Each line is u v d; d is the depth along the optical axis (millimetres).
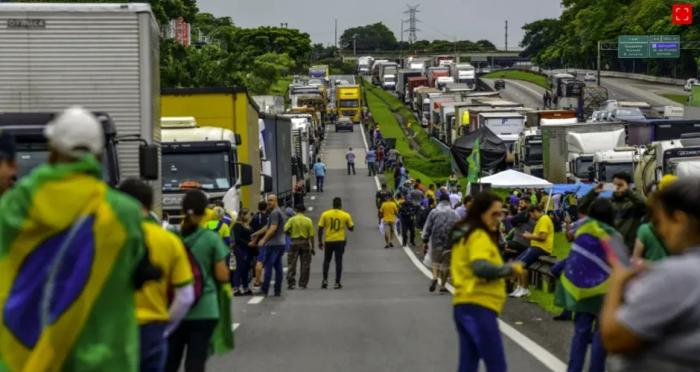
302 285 51000
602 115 160125
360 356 28844
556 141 105375
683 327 9820
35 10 33156
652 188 31656
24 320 12586
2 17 33219
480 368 25906
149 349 17422
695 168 74562
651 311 9766
